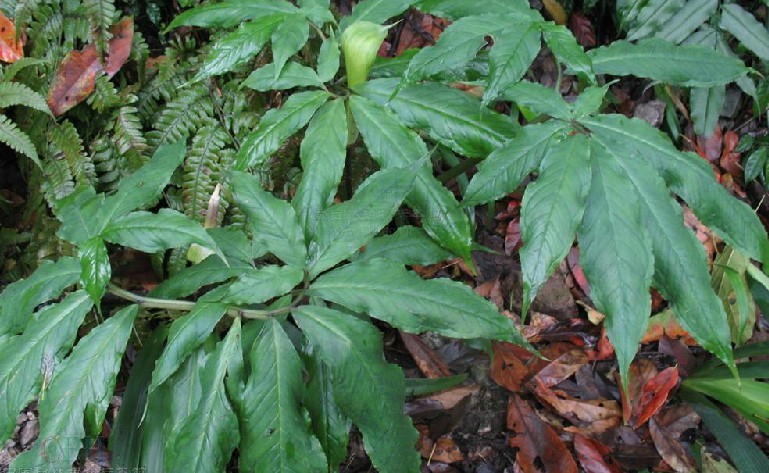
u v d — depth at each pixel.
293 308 0.58
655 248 0.56
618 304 0.54
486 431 0.86
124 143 0.81
